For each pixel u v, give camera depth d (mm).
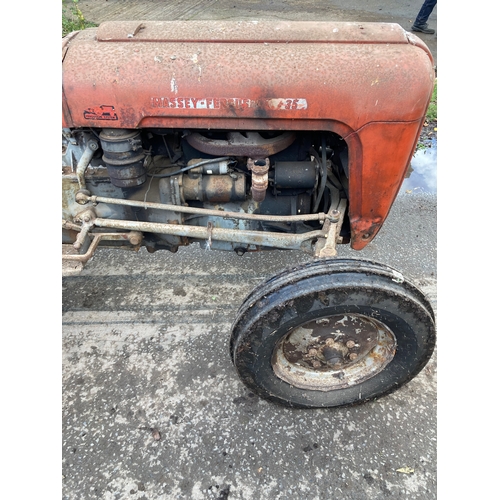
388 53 1528
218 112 1552
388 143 1613
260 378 1755
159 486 1763
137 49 1558
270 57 1520
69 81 1534
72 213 1998
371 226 1888
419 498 1707
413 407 2008
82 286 2680
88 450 1881
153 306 2545
